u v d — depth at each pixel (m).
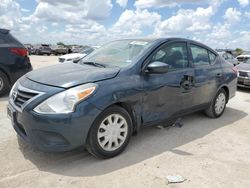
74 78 3.31
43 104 3.07
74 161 3.40
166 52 4.27
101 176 3.07
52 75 3.51
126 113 3.57
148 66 3.81
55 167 3.23
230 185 2.99
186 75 4.48
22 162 3.30
